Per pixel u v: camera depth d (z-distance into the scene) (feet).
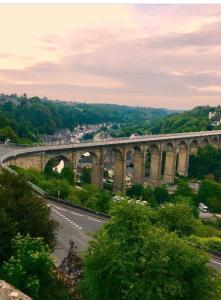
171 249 87.20
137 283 80.94
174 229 159.22
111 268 84.64
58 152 361.51
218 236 192.44
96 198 244.01
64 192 240.94
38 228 116.88
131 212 96.78
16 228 108.37
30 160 325.01
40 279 92.38
